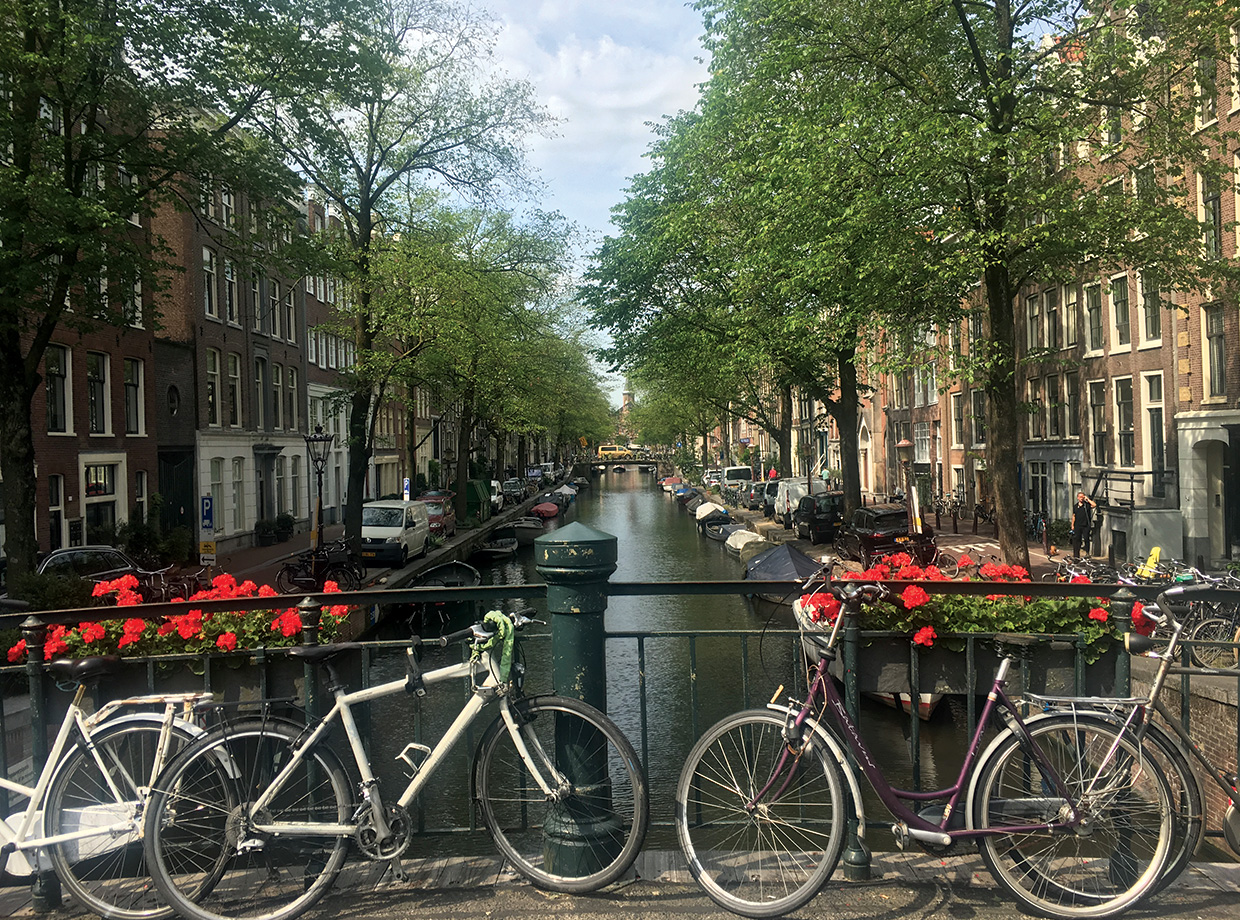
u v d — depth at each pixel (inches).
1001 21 527.5
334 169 702.5
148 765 139.9
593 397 2554.1
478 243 1080.8
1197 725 276.7
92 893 131.3
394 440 2028.8
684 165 919.7
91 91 506.3
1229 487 770.2
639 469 6461.6
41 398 738.2
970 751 127.8
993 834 123.7
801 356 876.6
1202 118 724.7
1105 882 127.3
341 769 129.0
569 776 134.3
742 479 2187.5
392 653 373.7
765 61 616.7
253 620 196.5
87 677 141.2
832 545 1096.2
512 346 1283.2
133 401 902.4
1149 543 755.4
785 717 127.8
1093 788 124.7
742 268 860.6
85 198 467.5
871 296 582.6
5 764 147.3
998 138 494.0
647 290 1027.9
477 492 1653.5
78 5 481.4
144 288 542.3
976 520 1139.9
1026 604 203.5
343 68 606.2
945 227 530.6
